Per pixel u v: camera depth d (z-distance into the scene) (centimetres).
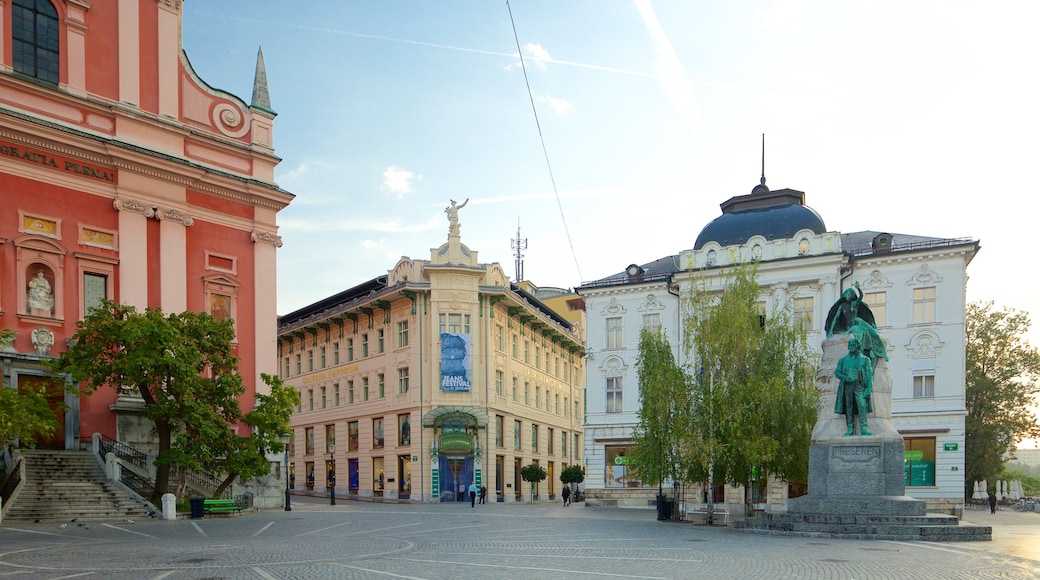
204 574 1396
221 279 3659
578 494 5819
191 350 2850
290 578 1356
